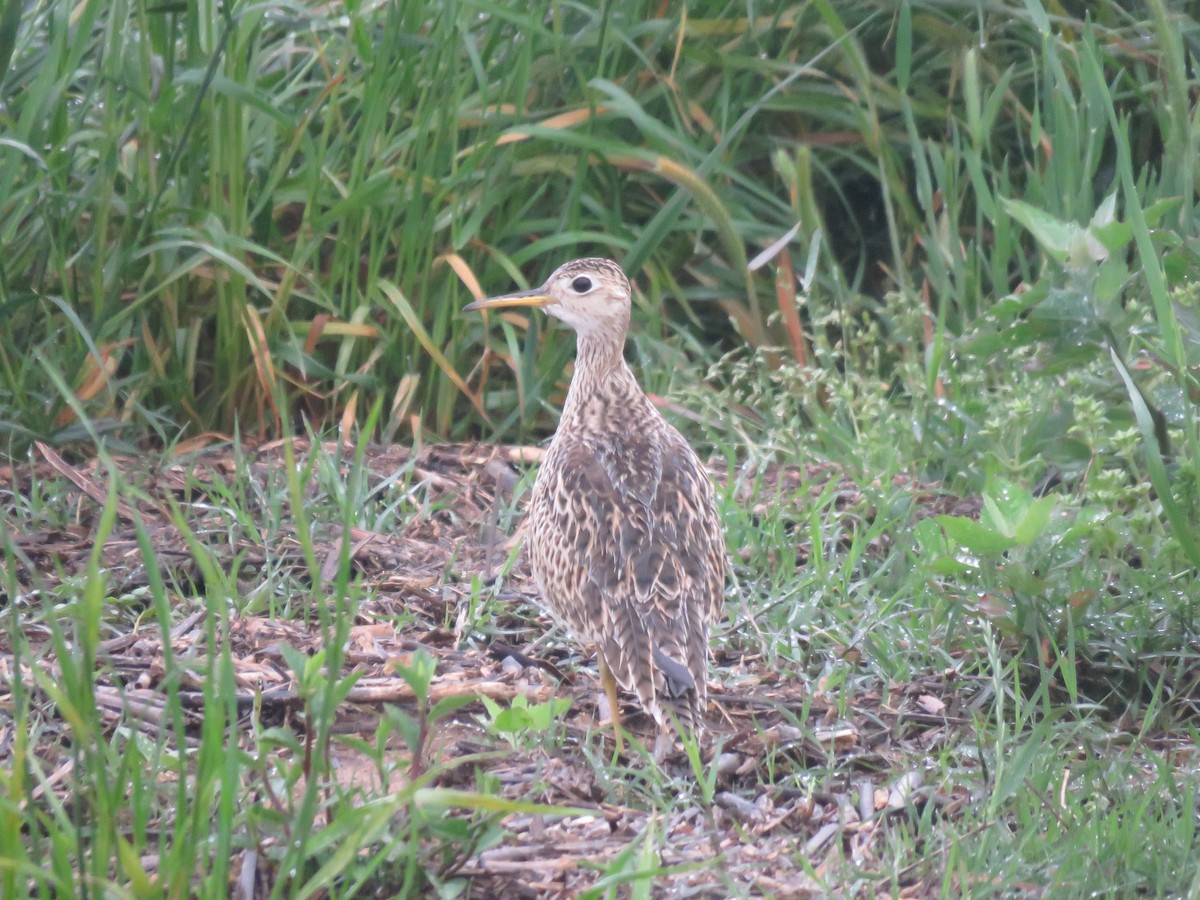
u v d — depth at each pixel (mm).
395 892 6547
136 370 12672
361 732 8258
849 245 15609
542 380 13227
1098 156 12797
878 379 12344
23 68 12430
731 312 14227
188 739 7984
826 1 13047
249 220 12562
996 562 9562
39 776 5969
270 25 13703
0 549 10117
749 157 15008
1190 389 9859
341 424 12461
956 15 14531
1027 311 11023
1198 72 13297
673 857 7109
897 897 6590
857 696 8945
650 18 14406
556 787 7684
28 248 12344
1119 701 9016
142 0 12172
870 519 11266
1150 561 9312
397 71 12742
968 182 14711
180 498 11344
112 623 9375
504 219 13898
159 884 5633
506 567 10164
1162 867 6797
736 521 10750
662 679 7949
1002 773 7762
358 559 10477
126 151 13109
